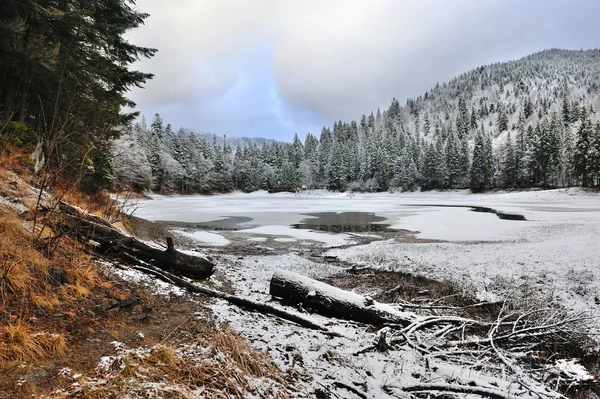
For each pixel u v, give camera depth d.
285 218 33.16
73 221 5.18
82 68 11.56
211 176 96.19
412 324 5.39
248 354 3.36
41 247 4.03
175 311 4.42
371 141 121.19
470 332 6.15
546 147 77.31
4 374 2.25
